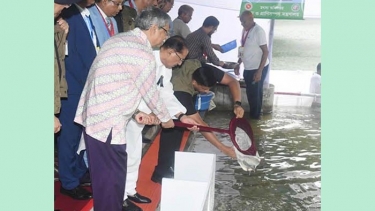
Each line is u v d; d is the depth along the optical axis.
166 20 2.80
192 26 5.66
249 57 5.72
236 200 3.59
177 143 3.72
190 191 2.78
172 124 3.01
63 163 3.14
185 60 3.74
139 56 2.69
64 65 2.88
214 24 5.66
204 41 5.64
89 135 2.71
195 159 3.21
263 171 4.23
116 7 3.26
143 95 2.77
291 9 5.65
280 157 4.59
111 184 2.74
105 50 2.71
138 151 3.15
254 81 5.75
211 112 5.55
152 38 2.81
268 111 5.79
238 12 5.66
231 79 4.25
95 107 2.68
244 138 3.54
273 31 5.70
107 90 2.66
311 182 4.02
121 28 3.74
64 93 2.88
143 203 3.31
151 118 2.98
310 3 5.65
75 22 3.06
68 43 3.06
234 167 4.31
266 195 3.72
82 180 3.40
